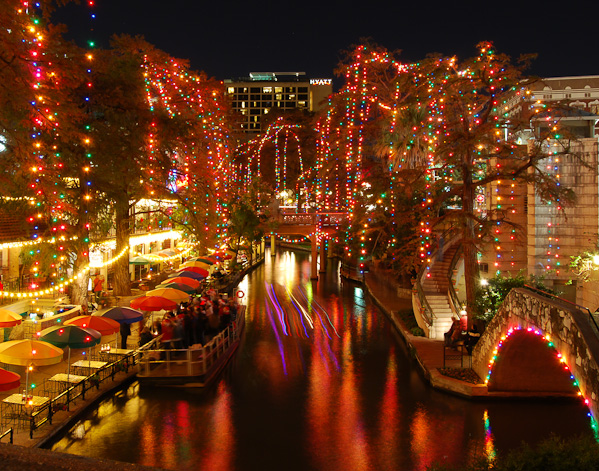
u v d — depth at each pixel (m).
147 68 26.33
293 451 13.37
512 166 21.42
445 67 20.25
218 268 44.56
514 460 7.86
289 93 146.88
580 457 7.56
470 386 16.89
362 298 39.38
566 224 24.36
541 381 16.83
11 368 17.66
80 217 22.39
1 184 14.67
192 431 14.55
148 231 39.88
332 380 19.34
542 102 20.34
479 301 20.72
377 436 14.33
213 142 32.03
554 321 11.18
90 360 17.66
